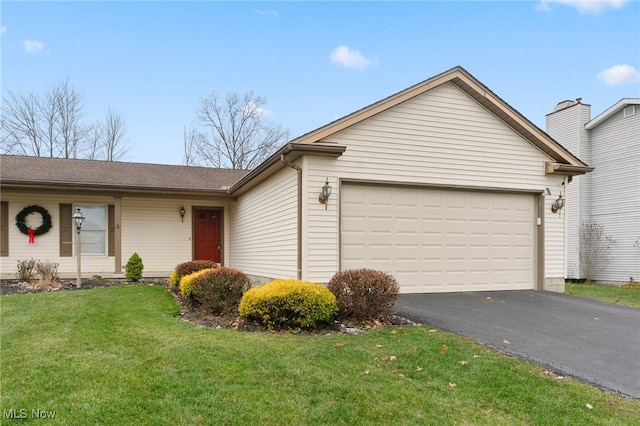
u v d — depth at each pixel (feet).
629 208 54.44
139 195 43.98
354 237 28.43
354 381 13.14
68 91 86.94
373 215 28.99
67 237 42.75
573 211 59.82
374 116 29.04
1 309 22.54
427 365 14.80
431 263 30.37
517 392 12.83
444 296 29.01
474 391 12.87
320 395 12.16
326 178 27.66
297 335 18.29
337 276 21.75
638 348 17.57
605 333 19.99
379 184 29.12
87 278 41.60
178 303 25.84
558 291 33.27
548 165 33.22
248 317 20.34
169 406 11.18
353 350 16.08
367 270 22.21
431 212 30.58
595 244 57.62
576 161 33.53
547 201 33.65
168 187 42.91
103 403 11.21
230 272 23.71
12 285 34.91
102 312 21.85
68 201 42.93
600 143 58.65
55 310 22.13
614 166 56.59
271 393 12.15
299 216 27.45
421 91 29.94
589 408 11.93
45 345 16.03
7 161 45.65
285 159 27.81
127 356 14.83
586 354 16.65
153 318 20.83
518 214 33.19
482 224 32.01
